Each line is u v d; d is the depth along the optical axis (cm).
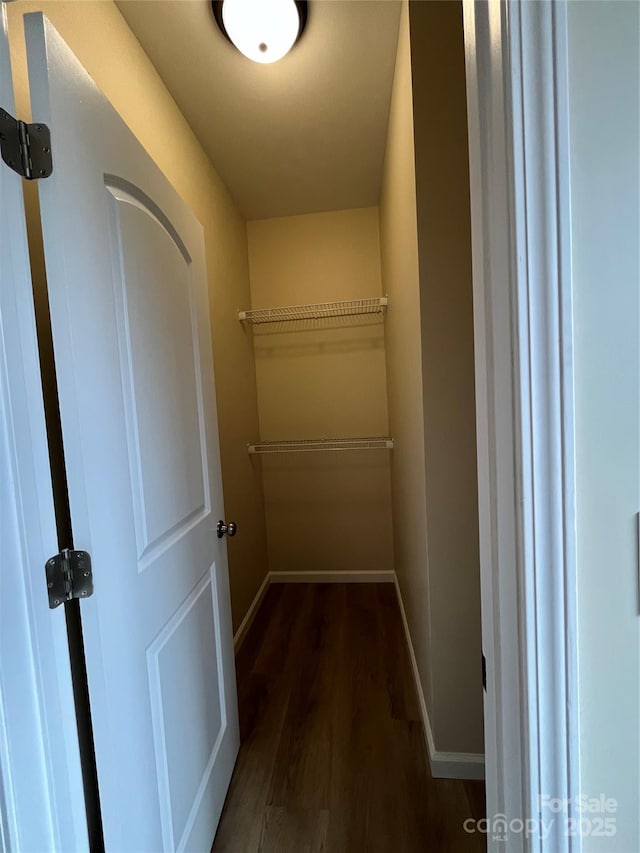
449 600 131
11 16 85
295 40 141
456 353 125
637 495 47
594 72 44
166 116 163
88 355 72
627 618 48
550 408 46
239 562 229
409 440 166
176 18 134
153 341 97
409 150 131
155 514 94
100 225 78
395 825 119
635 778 49
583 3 44
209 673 121
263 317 279
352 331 280
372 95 172
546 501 46
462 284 123
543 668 48
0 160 62
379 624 232
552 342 45
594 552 47
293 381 287
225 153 208
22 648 64
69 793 69
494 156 48
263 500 291
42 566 66
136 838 80
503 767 52
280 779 135
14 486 63
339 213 275
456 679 133
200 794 109
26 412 65
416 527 157
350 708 166
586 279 46
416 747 146
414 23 117
